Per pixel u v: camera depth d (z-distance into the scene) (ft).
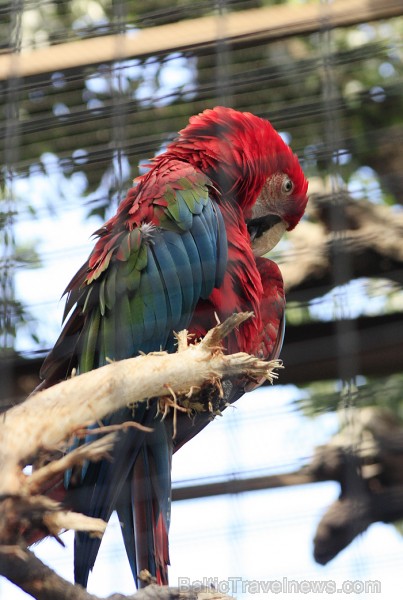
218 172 15.17
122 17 11.18
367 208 16.65
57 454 9.76
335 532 13.26
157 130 17.29
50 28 18.52
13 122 10.68
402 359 15.46
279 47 17.38
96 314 13.50
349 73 18.34
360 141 12.80
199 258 13.80
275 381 14.64
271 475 9.53
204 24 12.96
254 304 14.62
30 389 14.90
